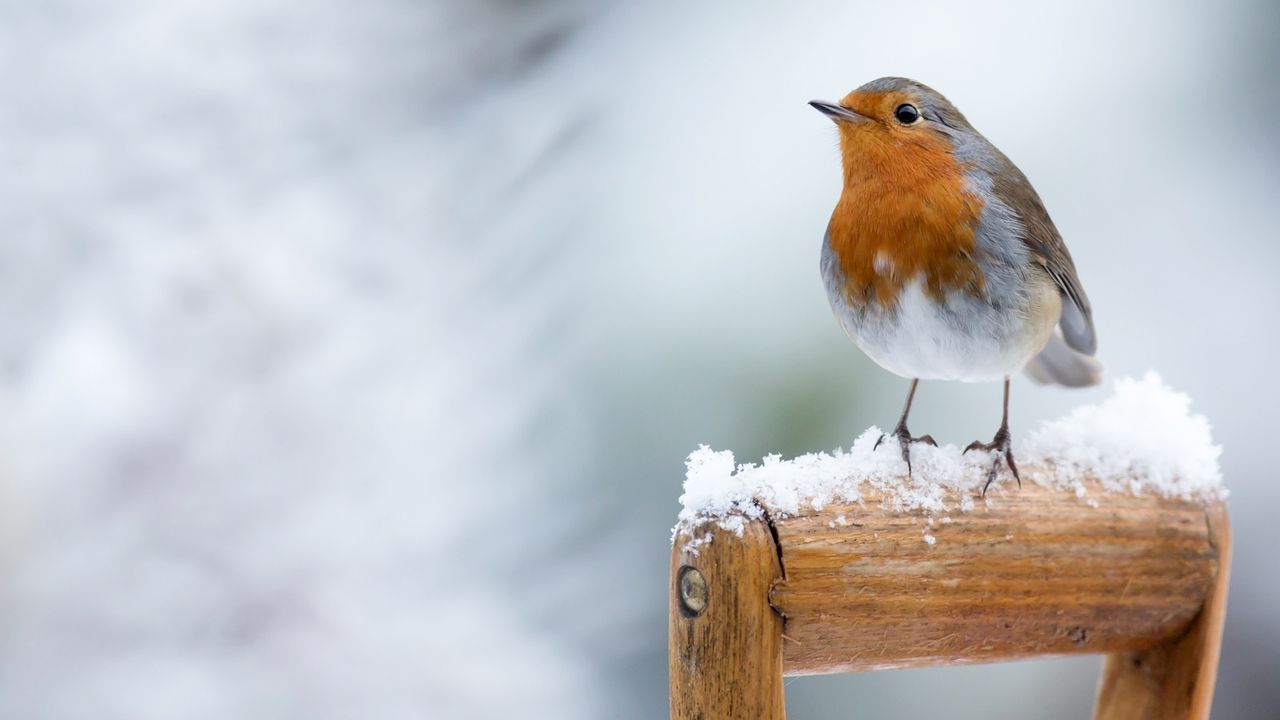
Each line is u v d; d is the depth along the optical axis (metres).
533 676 8.84
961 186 6.15
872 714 9.03
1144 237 10.11
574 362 9.55
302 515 9.19
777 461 4.59
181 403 9.33
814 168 9.83
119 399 9.26
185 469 9.23
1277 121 10.20
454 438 9.42
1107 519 4.85
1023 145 10.23
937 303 6.16
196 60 10.68
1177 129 10.27
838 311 6.47
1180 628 5.07
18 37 10.42
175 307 9.70
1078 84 10.32
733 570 4.22
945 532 4.57
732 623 4.22
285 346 9.62
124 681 8.78
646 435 9.29
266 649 8.90
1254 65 10.25
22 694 8.71
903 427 6.40
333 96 10.92
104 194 10.12
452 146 10.70
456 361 9.63
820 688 9.05
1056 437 5.07
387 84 10.98
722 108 10.37
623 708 8.80
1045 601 4.76
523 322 9.74
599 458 9.33
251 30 10.84
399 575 9.14
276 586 9.04
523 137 10.55
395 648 8.86
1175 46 10.35
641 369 9.39
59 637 8.92
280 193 10.34
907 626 4.54
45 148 10.21
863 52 10.45
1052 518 4.75
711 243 9.69
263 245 9.94
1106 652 5.04
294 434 9.35
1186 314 10.00
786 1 10.70
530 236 10.07
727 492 4.34
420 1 11.45
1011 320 6.16
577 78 10.77
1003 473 4.77
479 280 9.95
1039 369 7.51
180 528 9.13
